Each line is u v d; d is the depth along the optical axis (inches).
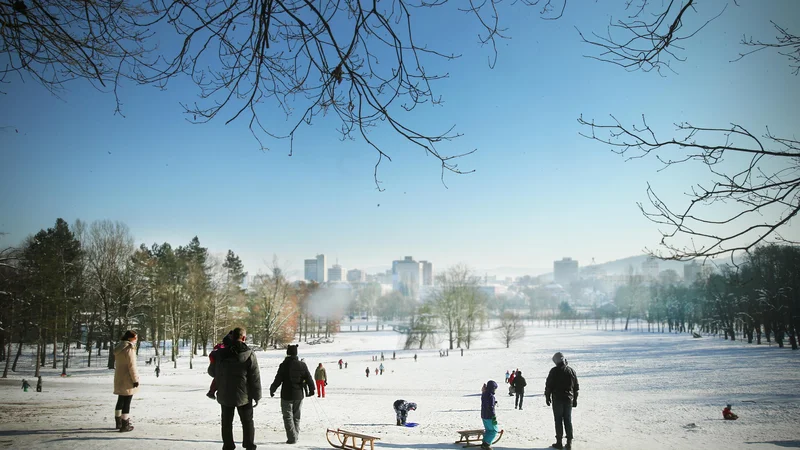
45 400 986.7
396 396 1379.2
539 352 3248.0
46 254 1982.0
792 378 1571.1
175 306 2455.7
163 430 477.7
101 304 2187.5
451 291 3826.3
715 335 4694.9
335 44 201.9
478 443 609.3
